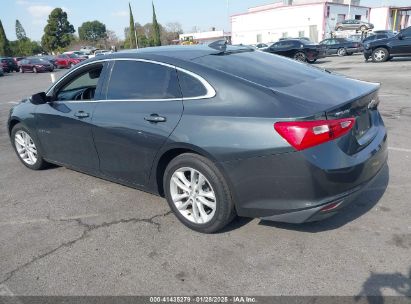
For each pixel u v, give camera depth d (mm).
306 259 2910
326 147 2725
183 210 3457
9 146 6758
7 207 4156
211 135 2990
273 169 2789
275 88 3002
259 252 3033
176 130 3189
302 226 3359
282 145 2713
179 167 3287
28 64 32812
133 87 3678
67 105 4289
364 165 2922
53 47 79750
